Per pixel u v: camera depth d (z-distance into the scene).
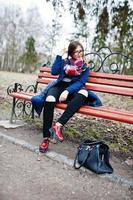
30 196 2.54
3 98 7.10
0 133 4.12
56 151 3.58
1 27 43.44
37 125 4.68
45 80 4.75
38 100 3.74
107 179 2.96
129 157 3.63
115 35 10.73
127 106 7.48
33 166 3.15
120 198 2.64
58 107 3.65
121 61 10.71
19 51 43.69
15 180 2.80
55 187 2.74
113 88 3.72
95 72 4.01
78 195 2.64
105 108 3.64
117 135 4.57
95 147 3.09
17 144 3.77
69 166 3.20
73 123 5.05
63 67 3.82
